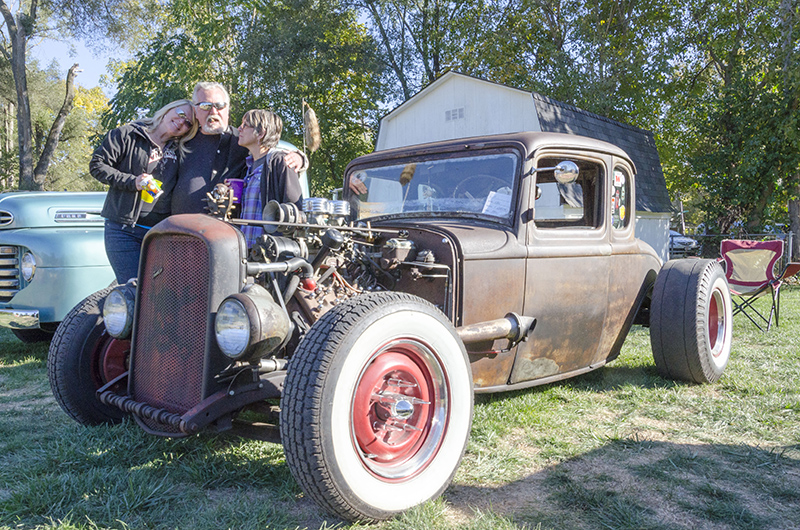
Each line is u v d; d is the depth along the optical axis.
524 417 3.18
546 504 2.23
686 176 22.84
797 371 4.20
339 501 1.93
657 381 4.00
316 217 2.58
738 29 20.41
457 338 2.33
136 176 3.16
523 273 2.99
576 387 3.85
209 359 2.19
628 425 3.13
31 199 4.90
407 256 2.74
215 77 21.83
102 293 3.17
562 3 22.91
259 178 3.06
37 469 2.46
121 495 2.22
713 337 4.11
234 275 2.23
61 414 3.41
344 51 22.73
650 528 2.02
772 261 6.08
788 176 15.47
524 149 3.09
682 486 2.37
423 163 3.50
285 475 2.41
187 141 3.35
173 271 2.35
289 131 22.20
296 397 1.93
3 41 28.83
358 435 2.08
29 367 4.69
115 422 3.07
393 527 2.03
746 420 3.18
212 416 2.17
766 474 2.49
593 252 3.40
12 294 4.77
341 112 24.39
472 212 3.19
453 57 25.59
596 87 18.89
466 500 2.27
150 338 2.43
